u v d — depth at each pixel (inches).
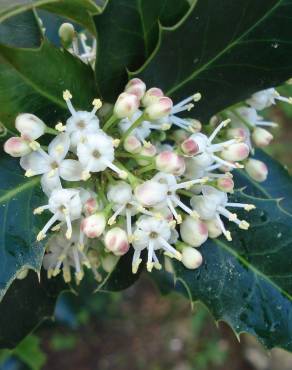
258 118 3.6
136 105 2.8
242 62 3.2
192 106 3.1
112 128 3.0
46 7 3.0
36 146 2.8
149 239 2.9
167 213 2.9
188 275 3.3
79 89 3.0
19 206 2.9
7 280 2.8
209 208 3.0
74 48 3.4
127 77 3.1
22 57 2.7
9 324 3.9
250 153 3.7
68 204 2.8
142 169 2.9
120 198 2.8
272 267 3.3
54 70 2.8
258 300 3.3
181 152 2.9
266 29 3.0
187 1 2.9
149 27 3.0
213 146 3.0
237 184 3.8
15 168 2.9
